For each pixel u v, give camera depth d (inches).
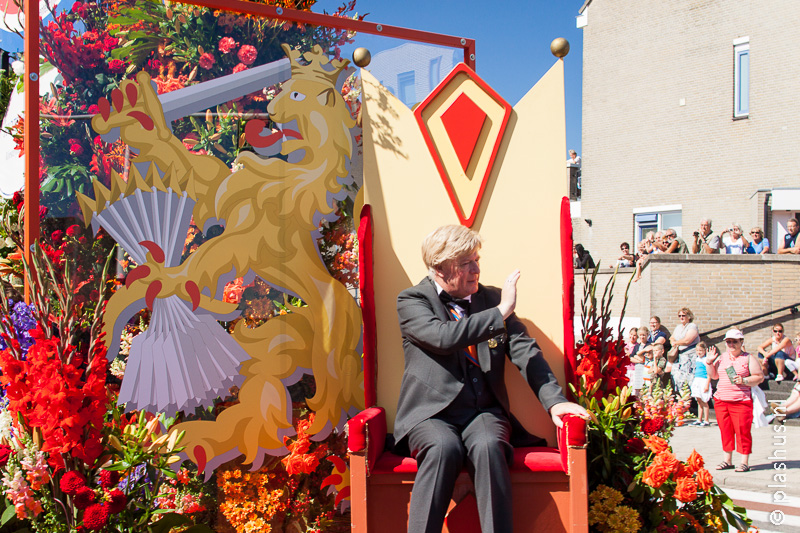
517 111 125.2
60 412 86.0
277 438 117.1
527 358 105.5
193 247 113.4
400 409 106.2
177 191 112.7
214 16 118.8
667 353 406.6
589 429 108.7
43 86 107.0
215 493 116.3
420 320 104.9
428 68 136.1
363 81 125.8
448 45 136.9
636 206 758.5
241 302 116.6
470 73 126.3
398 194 123.9
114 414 97.4
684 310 397.7
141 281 109.1
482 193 123.5
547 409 101.6
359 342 127.4
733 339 264.5
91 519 83.4
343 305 125.8
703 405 353.1
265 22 122.3
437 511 93.1
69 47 108.7
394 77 134.0
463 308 110.7
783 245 496.1
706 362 352.2
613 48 775.1
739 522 113.7
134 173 110.3
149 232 110.6
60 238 104.7
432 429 98.6
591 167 799.7
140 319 110.3
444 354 102.7
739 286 489.4
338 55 129.9
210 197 114.7
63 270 104.0
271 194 119.7
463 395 104.8
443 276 109.6
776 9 641.6
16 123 165.5
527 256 121.2
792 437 304.2
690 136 711.7
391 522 99.3
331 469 123.7
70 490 85.0
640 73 752.3
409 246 122.3
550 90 124.3
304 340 120.7
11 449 89.4
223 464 115.5
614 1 770.8
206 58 117.7
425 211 123.4
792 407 312.5
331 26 127.1
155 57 114.8
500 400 106.7
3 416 97.7
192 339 112.0
